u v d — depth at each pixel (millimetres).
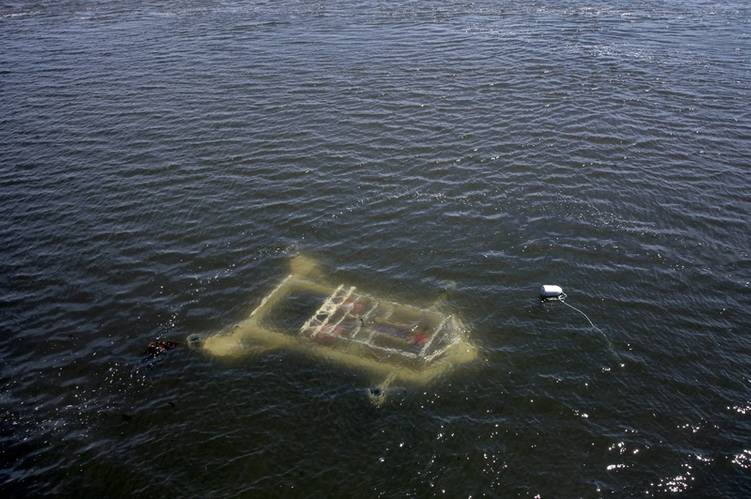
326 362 20609
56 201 30000
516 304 22891
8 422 18875
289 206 29109
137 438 18344
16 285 24594
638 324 21797
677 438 17812
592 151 32938
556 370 20125
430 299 23266
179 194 30266
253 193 30203
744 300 22703
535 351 20859
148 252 26297
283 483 16906
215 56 48469
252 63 46688
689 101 38438
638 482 16656
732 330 21406
